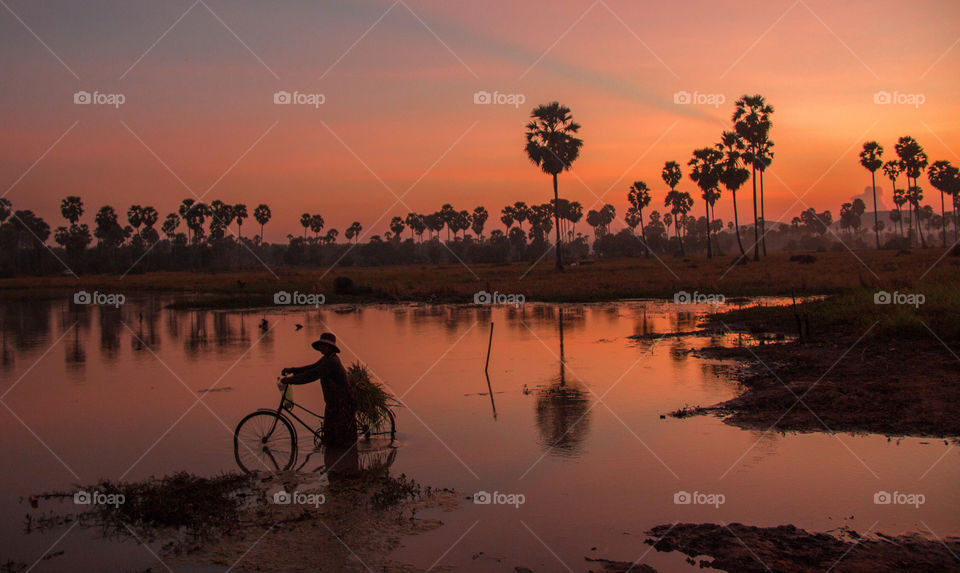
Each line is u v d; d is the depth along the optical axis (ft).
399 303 115.75
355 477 22.15
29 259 366.63
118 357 52.37
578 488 20.84
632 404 32.60
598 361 46.60
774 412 29.96
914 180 367.66
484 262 410.72
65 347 59.16
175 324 80.94
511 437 26.89
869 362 39.93
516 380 39.58
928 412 28.40
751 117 245.45
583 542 16.87
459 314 90.53
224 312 100.12
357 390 26.78
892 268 138.51
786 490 20.25
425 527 17.95
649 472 22.24
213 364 47.96
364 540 17.12
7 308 114.01
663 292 116.06
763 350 48.62
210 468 23.52
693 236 604.08
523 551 16.37
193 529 17.98
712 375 40.22
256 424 27.22
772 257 265.34
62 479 22.48
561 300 112.06
